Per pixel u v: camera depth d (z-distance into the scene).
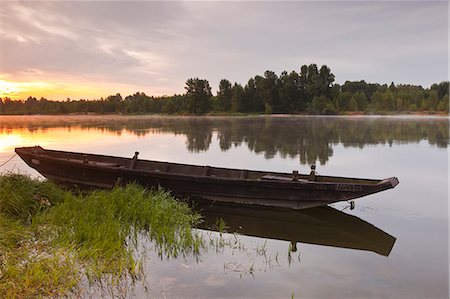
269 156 20.64
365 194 9.72
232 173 12.16
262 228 9.25
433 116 87.12
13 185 8.98
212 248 7.36
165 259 6.62
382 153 21.52
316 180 11.03
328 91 98.00
